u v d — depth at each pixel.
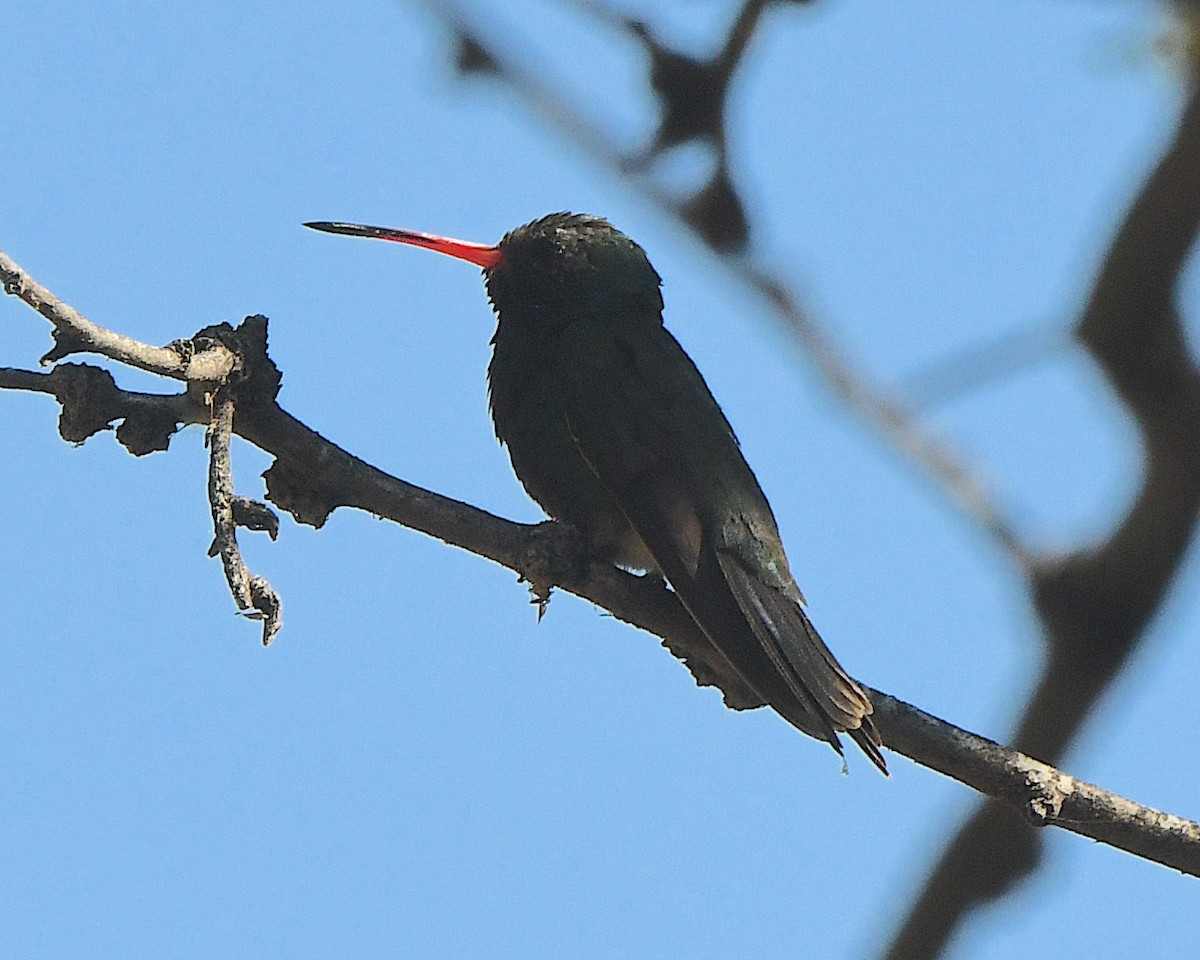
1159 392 11.56
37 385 8.52
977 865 12.34
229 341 8.50
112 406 8.48
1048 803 9.28
